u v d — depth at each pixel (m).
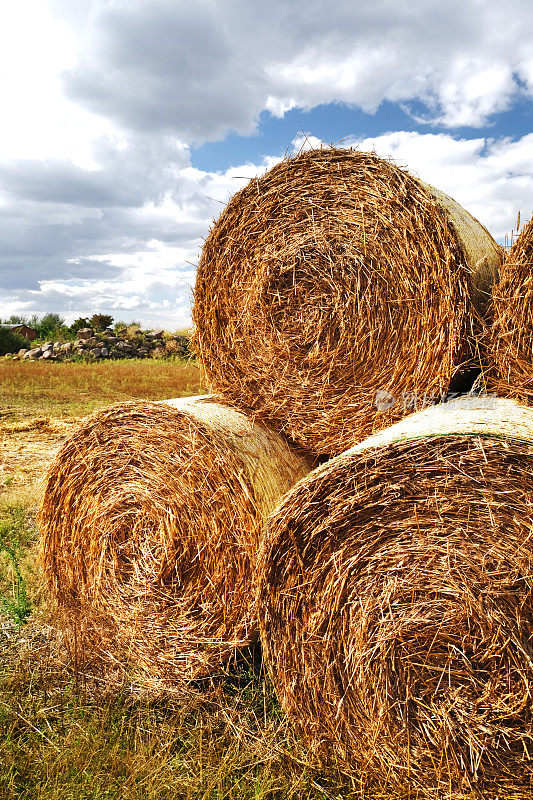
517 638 2.42
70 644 3.70
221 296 4.18
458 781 2.50
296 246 3.79
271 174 3.92
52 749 2.80
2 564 4.58
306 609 2.86
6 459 7.59
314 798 2.61
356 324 3.59
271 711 3.16
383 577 2.69
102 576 3.64
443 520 2.57
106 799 2.52
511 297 3.12
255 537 3.26
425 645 2.59
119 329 31.89
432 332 3.29
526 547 2.43
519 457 2.44
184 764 2.73
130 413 3.55
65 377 17.73
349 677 2.76
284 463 3.69
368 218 3.51
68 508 3.78
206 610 3.33
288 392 3.90
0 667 3.44
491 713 2.46
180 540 3.38
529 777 2.39
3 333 28.70
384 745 2.65
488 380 3.32
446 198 3.67
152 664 3.48
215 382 4.32
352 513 2.73
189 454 3.36
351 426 3.68
